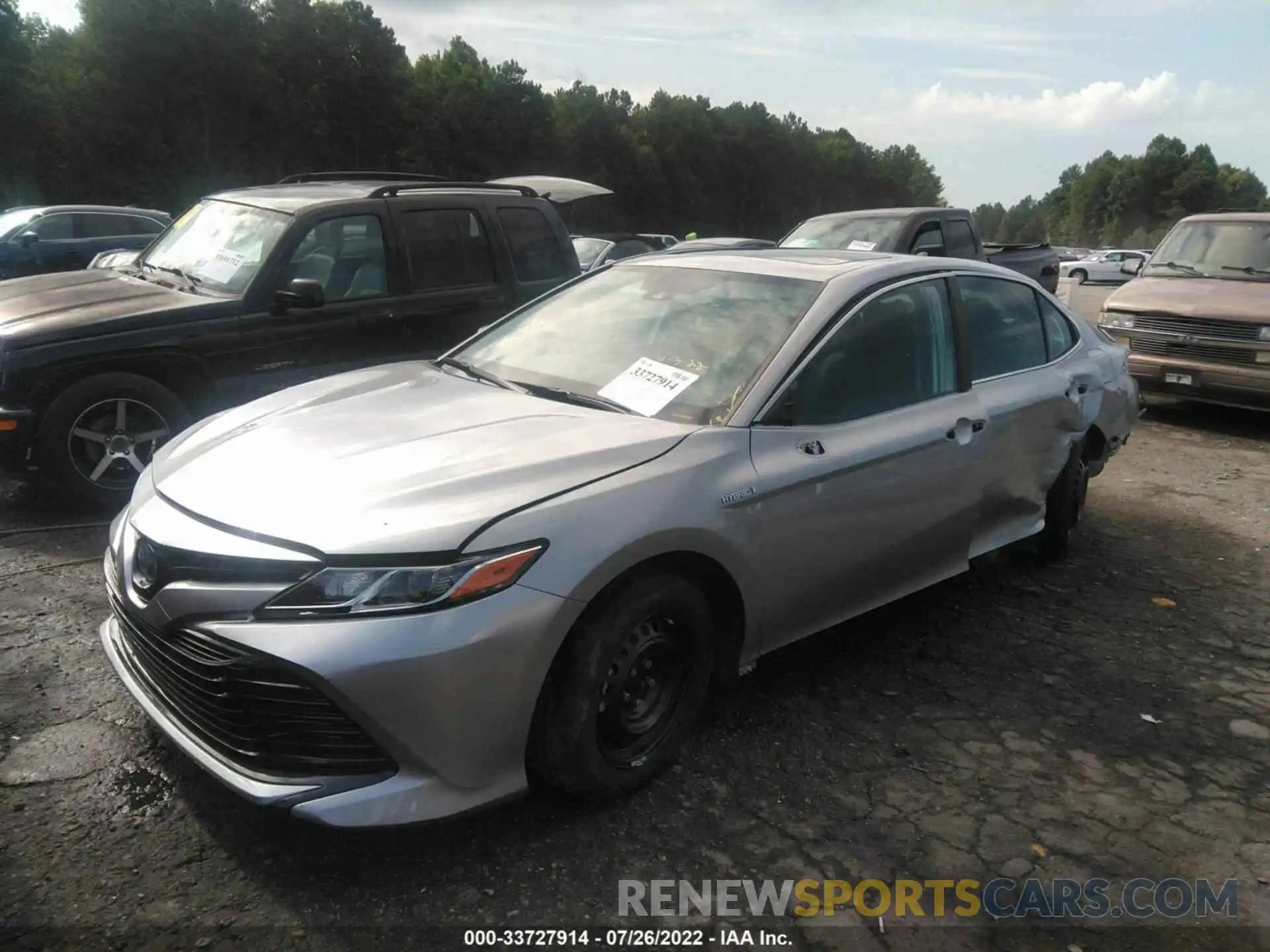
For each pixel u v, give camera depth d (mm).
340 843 2707
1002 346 4453
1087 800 3102
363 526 2516
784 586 3293
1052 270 14508
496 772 2582
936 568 4020
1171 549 5609
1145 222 139500
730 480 3057
